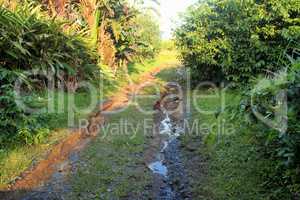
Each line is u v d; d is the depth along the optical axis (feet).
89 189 14.94
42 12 31.53
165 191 15.33
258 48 28.66
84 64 31.73
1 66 24.22
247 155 16.47
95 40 35.91
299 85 11.53
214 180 15.39
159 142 21.33
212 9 32.09
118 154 18.92
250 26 29.22
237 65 30.04
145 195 14.84
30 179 15.17
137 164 17.84
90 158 18.13
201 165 17.26
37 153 17.26
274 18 28.60
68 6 34.99
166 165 18.06
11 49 25.04
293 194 12.64
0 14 25.14
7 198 13.71
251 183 14.29
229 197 13.69
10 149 17.38
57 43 28.40
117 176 16.30
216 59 32.17
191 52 32.96
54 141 18.81
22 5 30.17
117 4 41.39
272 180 13.88
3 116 17.93
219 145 18.67
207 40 31.96
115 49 40.52
